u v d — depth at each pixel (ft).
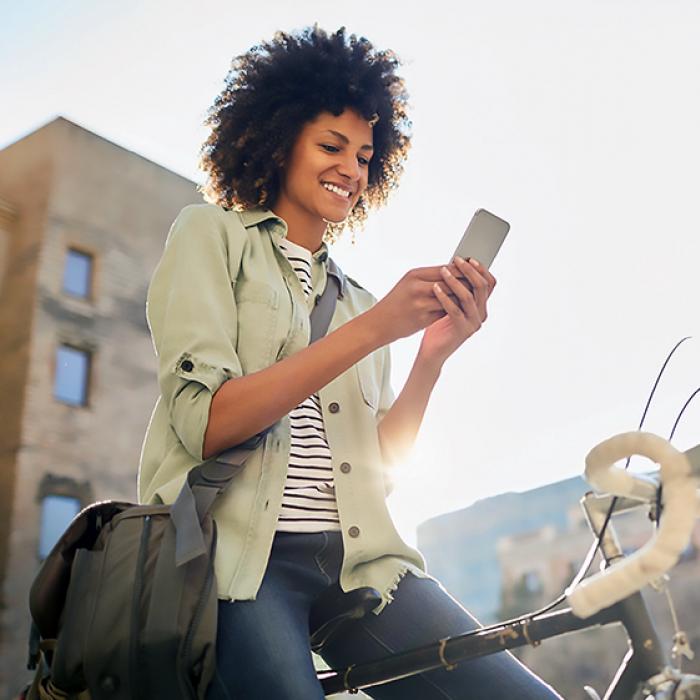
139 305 47.91
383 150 6.74
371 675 4.80
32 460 42.83
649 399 4.50
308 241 5.82
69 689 4.42
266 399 4.52
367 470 5.28
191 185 51.29
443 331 5.53
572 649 60.08
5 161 47.78
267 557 4.68
